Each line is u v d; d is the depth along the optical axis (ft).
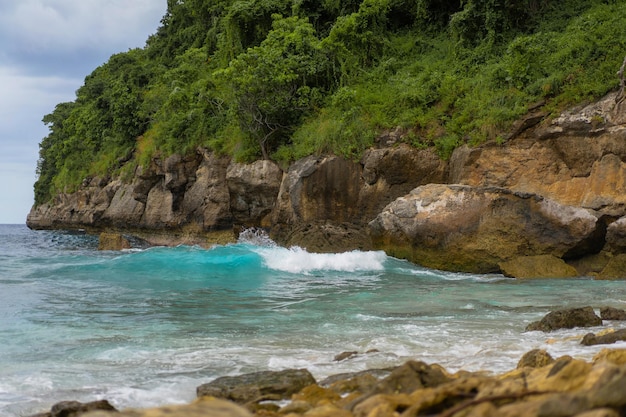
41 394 20.81
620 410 10.15
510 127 72.79
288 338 29.84
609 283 52.75
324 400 16.88
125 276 58.75
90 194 161.17
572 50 77.20
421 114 82.74
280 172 90.94
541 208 61.77
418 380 17.20
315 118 94.48
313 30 102.73
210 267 64.08
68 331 32.40
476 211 63.57
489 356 24.40
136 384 21.97
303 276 59.72
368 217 81.46
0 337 30.91
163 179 120.88
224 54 124.16
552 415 10.46
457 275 61.21
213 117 110.83
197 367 24.30
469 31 97.60
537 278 58.13
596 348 24.90
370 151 81.56
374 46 104.58
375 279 57.77
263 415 15.40
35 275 59.77
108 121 162.30
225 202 101.65
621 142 62.95
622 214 61.36
